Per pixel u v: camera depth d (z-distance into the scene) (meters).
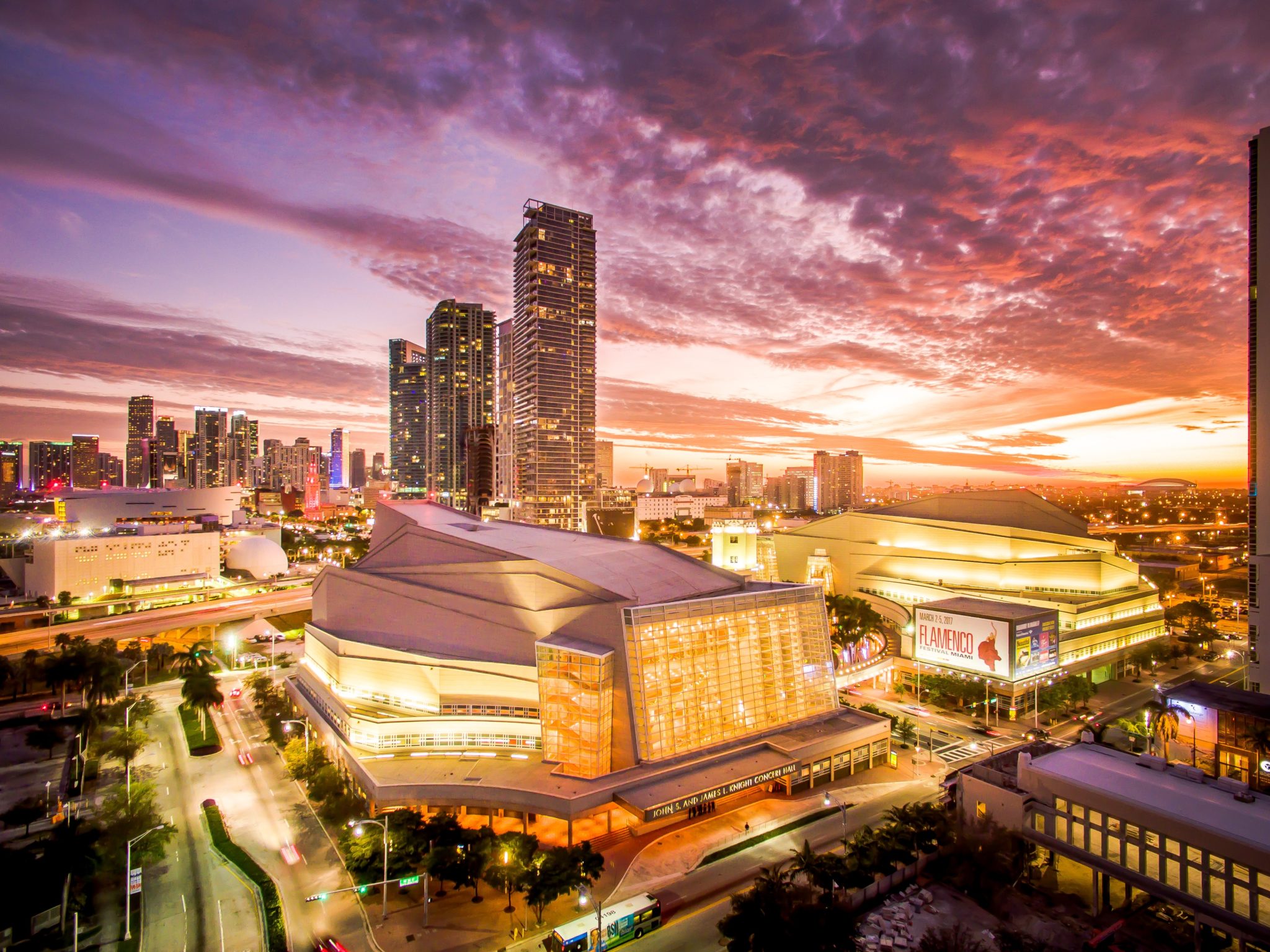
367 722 95.19
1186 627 184.25
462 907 69.88
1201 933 62.94
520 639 100.56
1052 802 73.94
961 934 60.28
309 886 73.38
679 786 83.88
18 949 63.16
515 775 86.38
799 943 56.78
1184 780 71.62
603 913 64.19
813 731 101.94
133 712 125.12
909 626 158.25
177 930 65.94
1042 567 163.50
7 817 82.62
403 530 121.88
